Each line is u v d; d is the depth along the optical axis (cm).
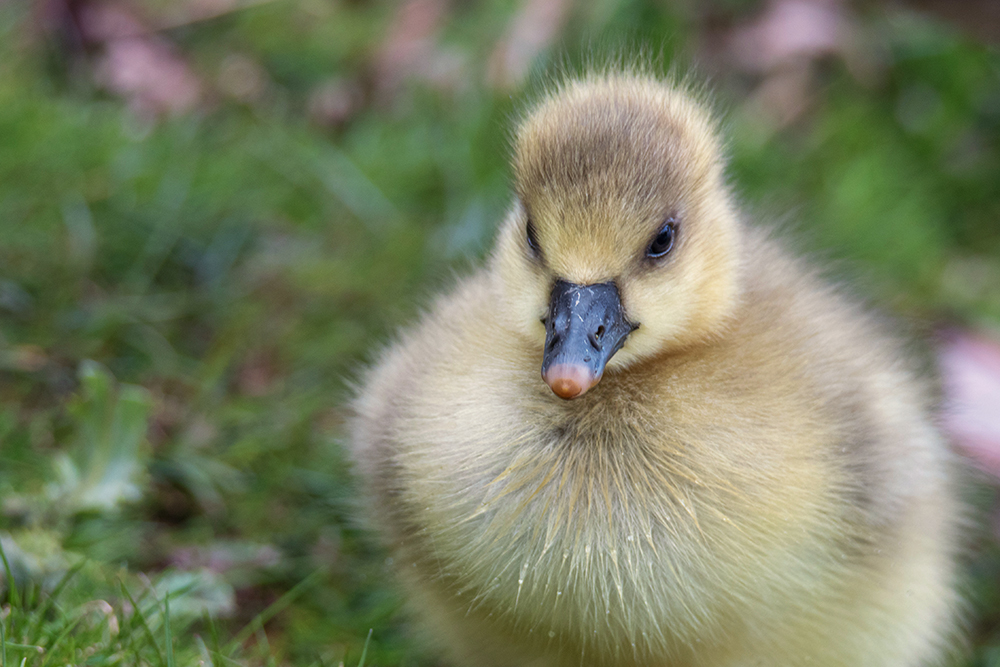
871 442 108
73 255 118
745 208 114
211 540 113
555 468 107
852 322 111
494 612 108
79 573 110
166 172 121
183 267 119
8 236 118
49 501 111
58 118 121
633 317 107
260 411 116
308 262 120
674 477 107
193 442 115
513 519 107
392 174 123
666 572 107
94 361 116
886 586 108
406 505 108
